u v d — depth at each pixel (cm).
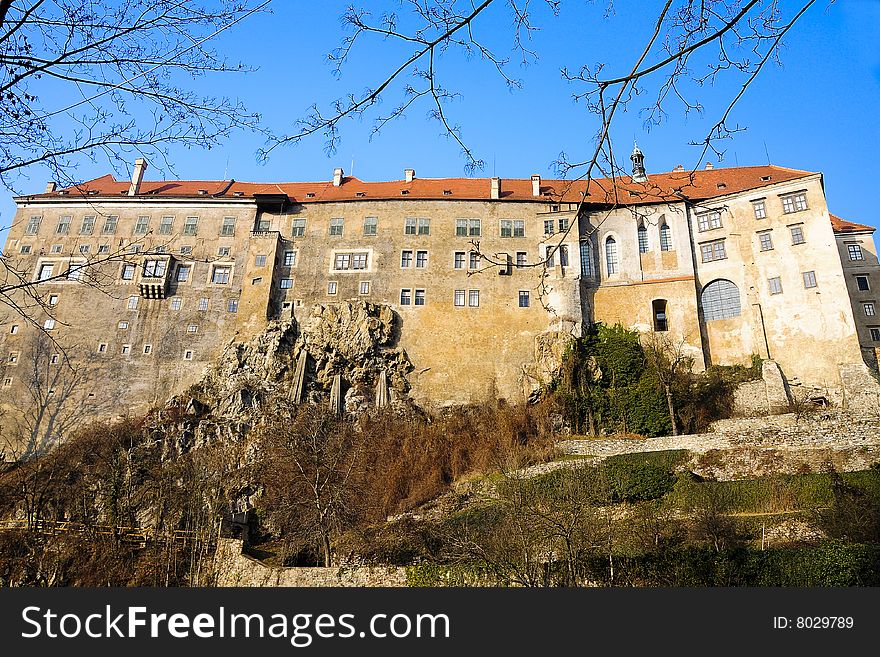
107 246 6881
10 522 4669
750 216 6209
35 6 951
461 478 4884
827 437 4050
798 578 2605
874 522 3058
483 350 6219
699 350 5881
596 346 6009
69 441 5778
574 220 1151
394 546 3819
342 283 6644
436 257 6669
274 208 7119
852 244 6931
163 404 6084
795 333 5678
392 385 6069
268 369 6050
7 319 6462
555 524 2814
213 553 4075
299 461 4784
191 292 6594
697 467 4119
